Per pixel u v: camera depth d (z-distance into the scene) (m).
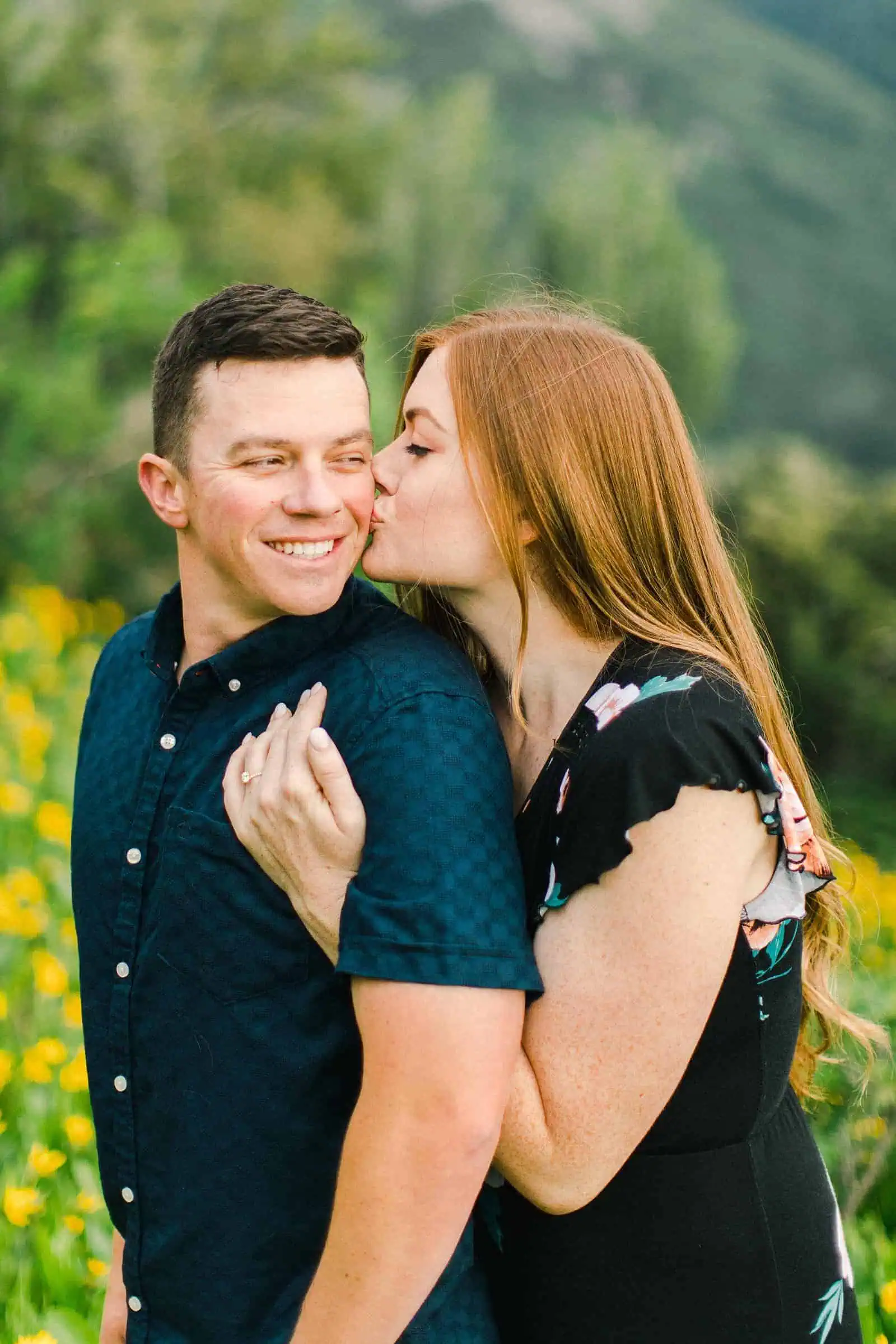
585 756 1.38
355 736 1.34
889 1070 2.82
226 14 15.59
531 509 1.45
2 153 13.47
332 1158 1.39
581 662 1.52
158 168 14.06
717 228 28.80
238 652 1.43
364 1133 1.26
